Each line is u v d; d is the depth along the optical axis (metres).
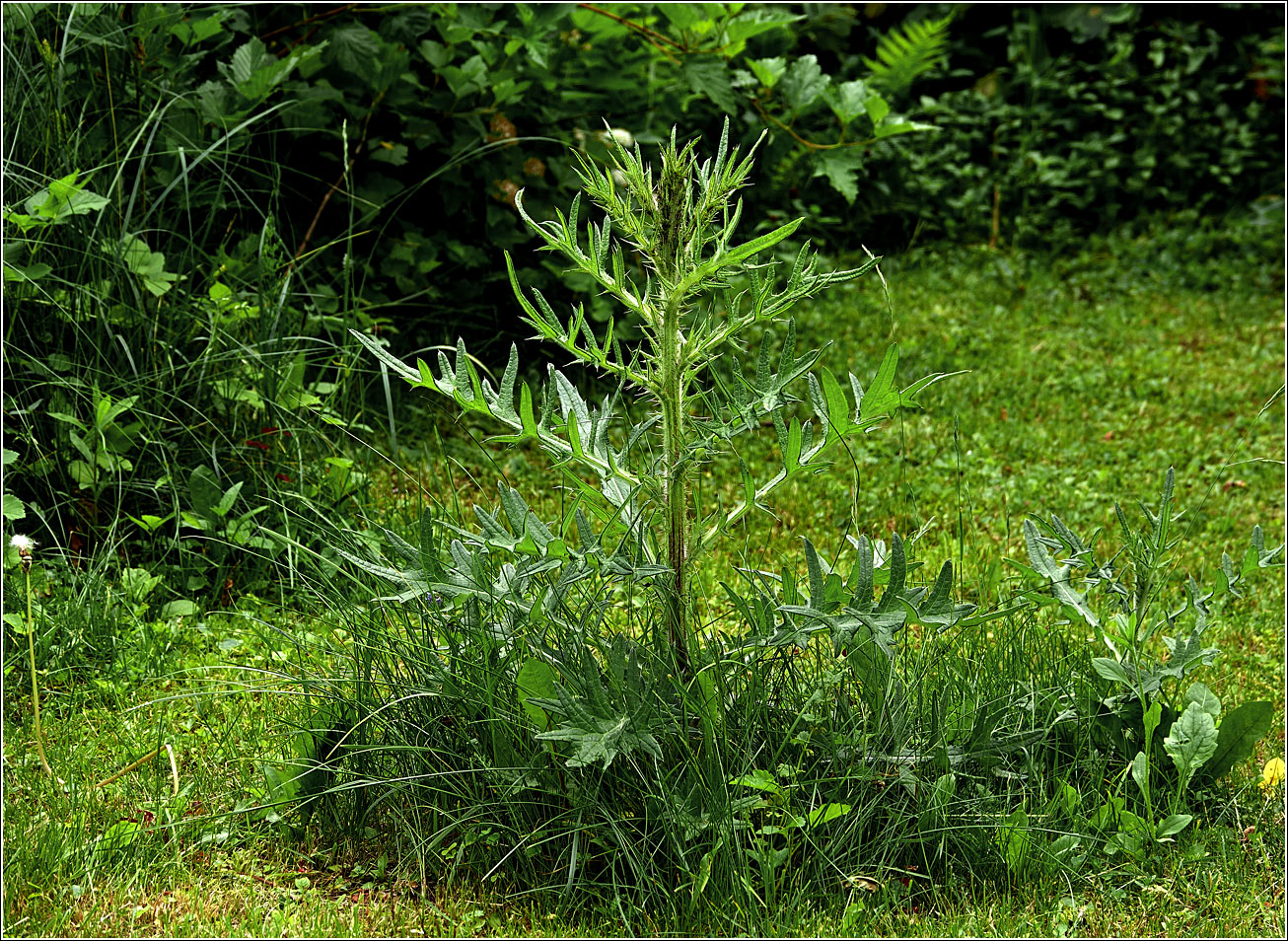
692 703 2.41
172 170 4.78
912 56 7.80
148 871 2.55
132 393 4.10
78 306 4.10
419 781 2.67
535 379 5.74
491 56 5.44
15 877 2.46
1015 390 6.21
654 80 6.21
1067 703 2.89
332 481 4.14
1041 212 8.75
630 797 2.53
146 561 4.02
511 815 2.52
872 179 8.72
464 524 3.52
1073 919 2.42
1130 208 9.26
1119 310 7.65
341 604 3.04
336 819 2.73
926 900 2.52
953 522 4.70
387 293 5.54
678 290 2.42
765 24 5.71
